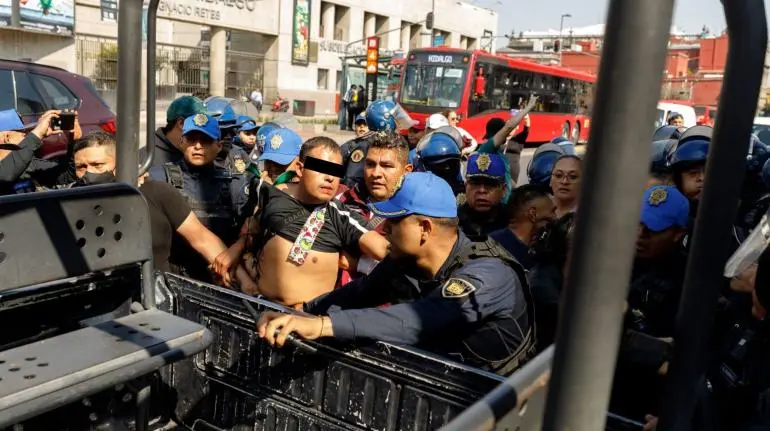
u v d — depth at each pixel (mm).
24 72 7023
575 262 720
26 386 1504
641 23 654
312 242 2754
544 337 2244
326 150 2770
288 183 3195
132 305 1940
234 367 2236
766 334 1832
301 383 2068
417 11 46156
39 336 1818
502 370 2021
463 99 17766
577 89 25422
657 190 2170
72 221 1720
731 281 1933
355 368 1938
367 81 21562
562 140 4938
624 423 1508
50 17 24266
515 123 4754
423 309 1944
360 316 1889
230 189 3432
